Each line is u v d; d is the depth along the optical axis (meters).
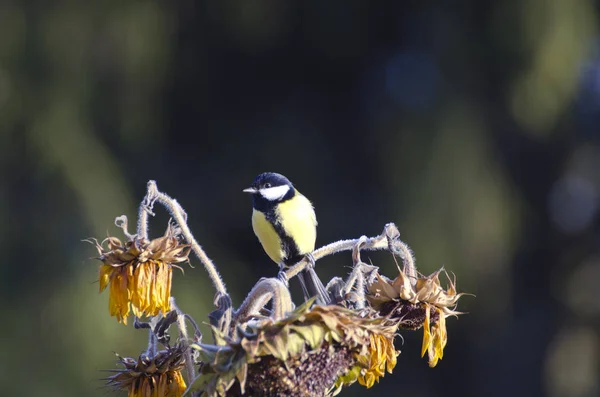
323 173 14.47
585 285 15.96
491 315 13.91
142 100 12.80
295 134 14.58
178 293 11.16
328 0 14.54
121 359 3.45
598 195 15.70
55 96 11.59
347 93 15.13
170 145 14.02
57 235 10.88
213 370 2.93
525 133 14.20
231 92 14.58
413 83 14.00
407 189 13.07
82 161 11.37
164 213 12.56
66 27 11.83
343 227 13.95
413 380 14.59
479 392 14.67
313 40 14.62
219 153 14.30
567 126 14.45
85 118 11.93
